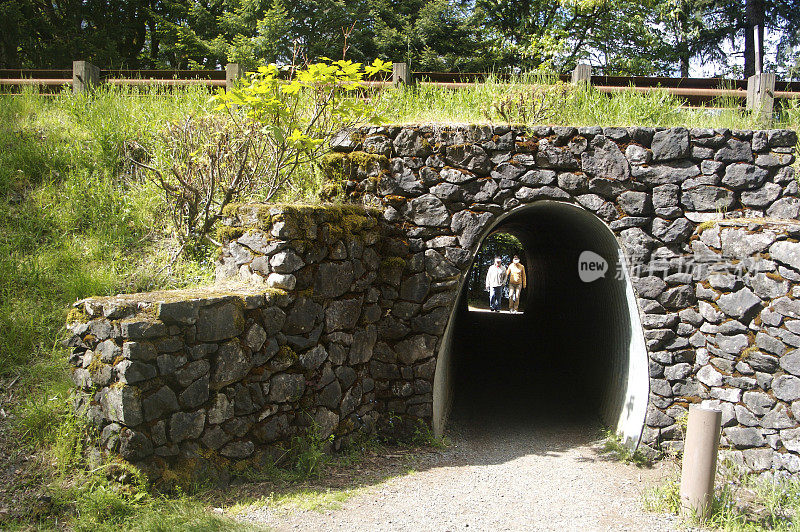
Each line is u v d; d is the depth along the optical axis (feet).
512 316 50.03
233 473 13.78
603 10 54.90
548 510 14.75
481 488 15.99
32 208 19.74
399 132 19.42
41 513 11.40
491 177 19.34
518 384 29.07
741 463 17.31
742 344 17.49
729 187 19.21
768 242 16.74
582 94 23.68
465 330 34.99
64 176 21.40
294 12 54.85
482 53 61.16
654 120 22.75
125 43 63.26
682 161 19.30
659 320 19.20
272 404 14.76
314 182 20.81
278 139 17.52
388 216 19.44
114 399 11.91
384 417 19.52
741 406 17.43
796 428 16.12
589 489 16.43
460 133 19.27
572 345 29.68
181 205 19.38
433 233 19.44
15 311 16.17
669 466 18.54
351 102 18.69
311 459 15.26
